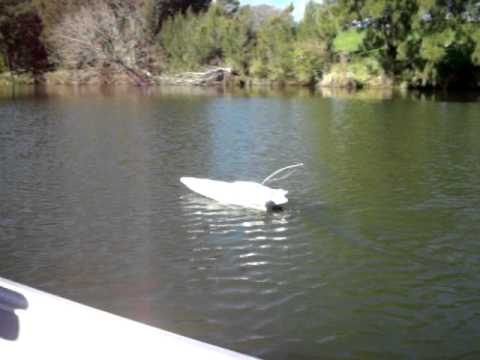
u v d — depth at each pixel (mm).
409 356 8016
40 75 72750
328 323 8859
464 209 14781
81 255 11500
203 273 10656
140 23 72188
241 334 8531
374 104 43094
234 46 67875
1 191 16250
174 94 52531
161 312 9164
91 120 32406
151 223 13484
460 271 10867
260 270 10828
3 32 72562
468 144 24688
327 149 23391
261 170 19344
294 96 50531
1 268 10828
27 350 4145
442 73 58875
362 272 10773
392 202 15383
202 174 18672
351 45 66125
